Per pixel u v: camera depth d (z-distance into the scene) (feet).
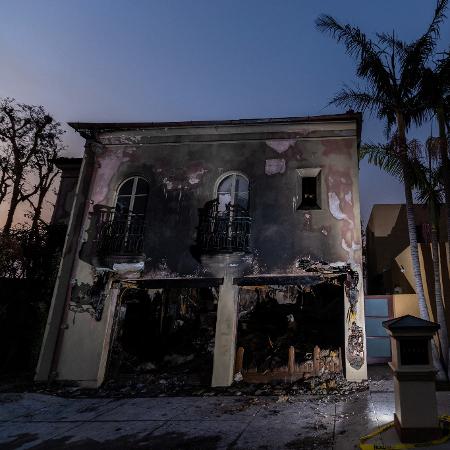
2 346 36.94
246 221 32.09
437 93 30.89
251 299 40.96
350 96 33.76
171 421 21.45
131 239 33.55
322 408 22.06
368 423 18.60
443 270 33.86
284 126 34.14
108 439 19.22
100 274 32.83
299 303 40.57
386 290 48.93
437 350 29.43
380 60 33.14
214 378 28.71
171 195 34.53
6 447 18.92
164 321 40.45
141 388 29.17
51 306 32.27
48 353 31.04
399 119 32.83
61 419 22.93
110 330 31.89
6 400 26.11
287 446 16.78
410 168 31.65
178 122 35.29
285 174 33.04
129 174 35.81
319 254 30.37
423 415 15.42
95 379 29.78
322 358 29.94
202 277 31.60
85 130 37.06
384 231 55.47
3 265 38.32
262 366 30.50
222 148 34.96
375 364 33.32
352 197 31.30
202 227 32.99
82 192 35.53
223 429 19.62
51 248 39.91
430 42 31.96
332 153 32.81
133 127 36.14
